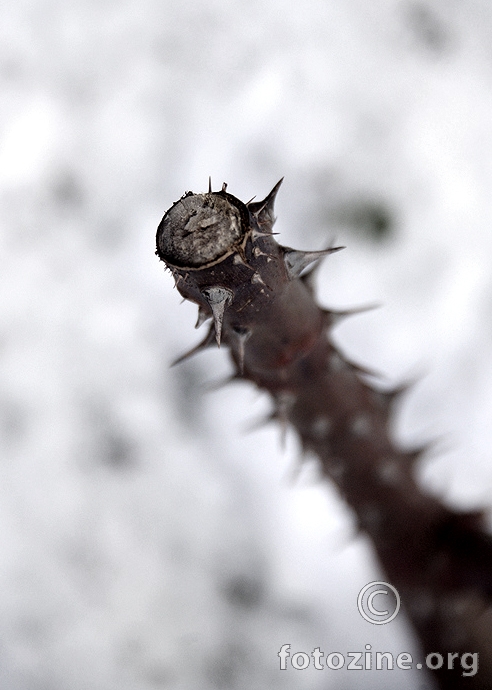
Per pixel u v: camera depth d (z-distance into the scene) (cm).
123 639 55
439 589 37
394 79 61
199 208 30
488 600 36
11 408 58
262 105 60
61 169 62
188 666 55
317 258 31
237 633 55
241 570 56
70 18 65
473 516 37
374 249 58
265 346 32
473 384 56
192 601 55
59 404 58
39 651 55
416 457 37
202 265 30
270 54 62
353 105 60
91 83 64
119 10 65
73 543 56
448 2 64
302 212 59
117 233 61
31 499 57
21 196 62
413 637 38
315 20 63
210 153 61
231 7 64
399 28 63
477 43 63
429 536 37
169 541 56
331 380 34
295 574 55
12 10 66
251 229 30
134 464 58
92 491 57
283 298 31
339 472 36
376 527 36
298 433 35
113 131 62
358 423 35
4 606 56
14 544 56
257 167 60
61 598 56
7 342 59
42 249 61
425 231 58
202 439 58
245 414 57
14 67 65
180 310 59
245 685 54
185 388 59
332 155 59
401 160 59
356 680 53
